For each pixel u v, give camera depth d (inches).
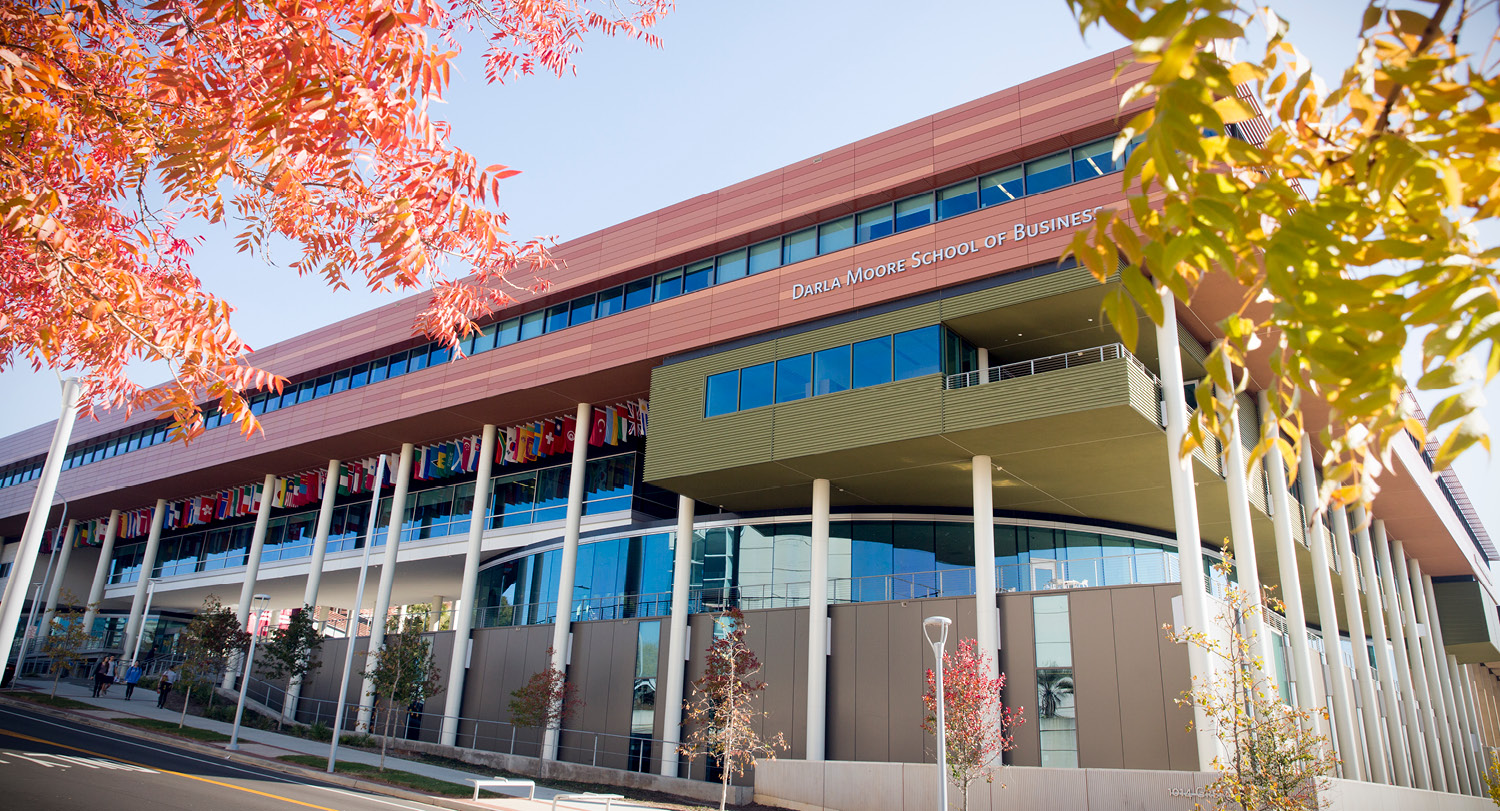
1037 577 1273.4
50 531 2561.5
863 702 1087.0
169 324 280.8
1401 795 1035.3
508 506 1712.6
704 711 1061.8
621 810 887.1
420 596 2290.8
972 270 1063.0
